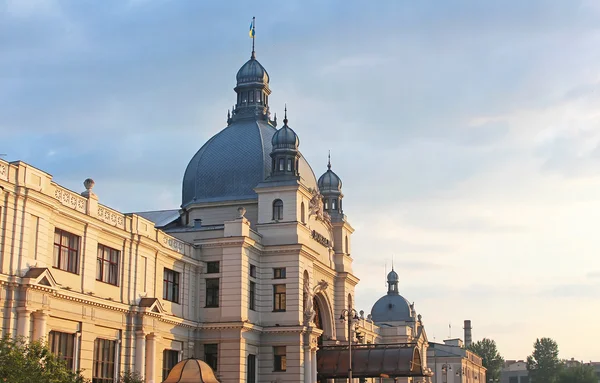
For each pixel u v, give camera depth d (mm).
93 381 53625
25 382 34906
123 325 57406
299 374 69250
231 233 68500
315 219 80125
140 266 60031
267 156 79062
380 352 78750
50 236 49344
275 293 71438
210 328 66938
